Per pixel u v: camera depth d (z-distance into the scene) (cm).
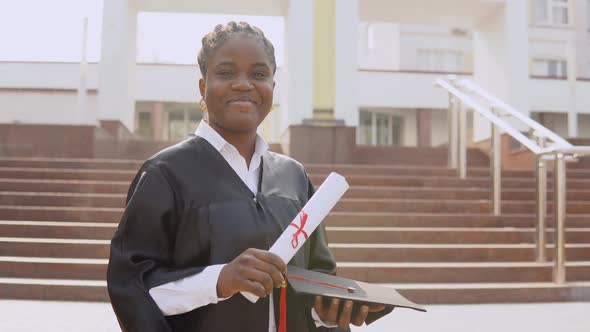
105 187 756
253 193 152
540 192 607
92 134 1030
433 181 827
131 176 802
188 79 1944
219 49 151
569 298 540
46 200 713
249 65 150
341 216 686
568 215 732
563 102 1919
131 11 1165
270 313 147
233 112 149
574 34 2444
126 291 137
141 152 1123
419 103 1945
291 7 1084
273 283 126
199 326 142
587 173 917
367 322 151
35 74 1819
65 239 621
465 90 892
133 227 143
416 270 565
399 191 779
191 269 136
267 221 149
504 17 1147
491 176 730
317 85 1072
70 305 482
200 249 142
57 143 1030
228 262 140
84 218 670
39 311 455
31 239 612
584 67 2434
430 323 441
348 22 1087
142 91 1930
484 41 1241
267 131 2111
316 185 802
